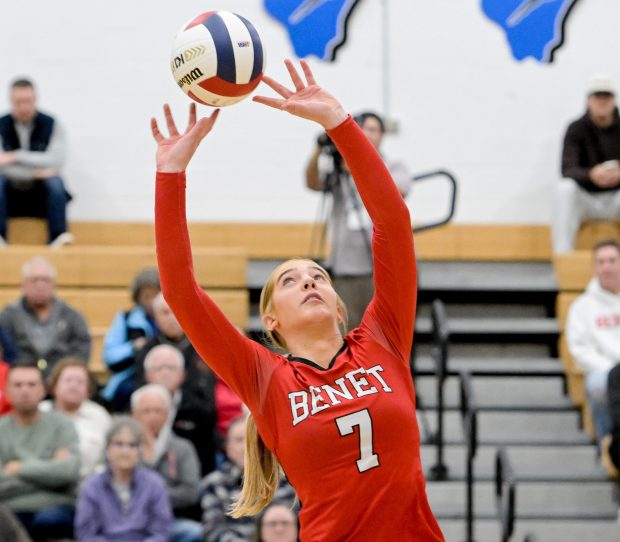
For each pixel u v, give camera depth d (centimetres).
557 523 1528
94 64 2022
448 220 1659
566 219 1888
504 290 1850
